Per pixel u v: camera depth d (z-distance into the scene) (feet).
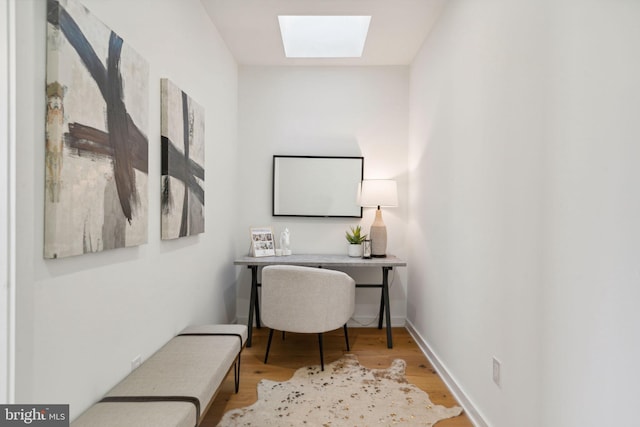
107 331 4.36
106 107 4.14
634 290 2.93
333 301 8.01
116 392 4.31
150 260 5.46
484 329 5.72
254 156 11.37
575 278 3.62
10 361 2.98
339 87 11.37
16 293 3.01
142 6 5.17
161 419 3.73
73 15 3.59
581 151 3.56
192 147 6.88
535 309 4.32
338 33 10.70
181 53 6.64
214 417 6.01
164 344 5.94
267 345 9.23
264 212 11.39
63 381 3.61
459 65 6.98
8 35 2.97
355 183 11.36
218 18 8.43
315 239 11.42
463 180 6.72
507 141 5.07
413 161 10.71
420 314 9.70
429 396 6.83
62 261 3.58
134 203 4.79
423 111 9.64
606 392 3.21
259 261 9.59
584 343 3.49
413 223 10.62
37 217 3.24
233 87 10.65
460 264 6.81
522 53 4.69
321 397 6.72
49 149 3.33
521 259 4.65
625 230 3.02
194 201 7.01
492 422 5.39
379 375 7.71
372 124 11.38
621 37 3.10
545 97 4.17
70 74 3.53
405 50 10.23
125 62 4.55
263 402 6.51
